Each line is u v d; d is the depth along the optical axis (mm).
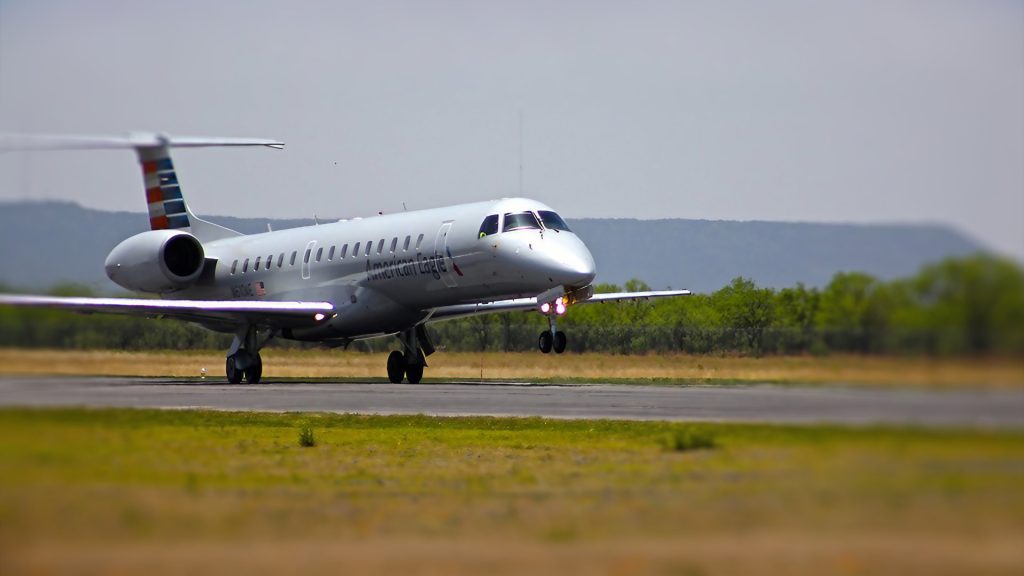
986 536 39562
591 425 92688
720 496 48469
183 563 41969
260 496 55719
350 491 58438
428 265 151250
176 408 96250
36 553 43219
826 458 43281
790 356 55875
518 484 60312
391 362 164250
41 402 68312
